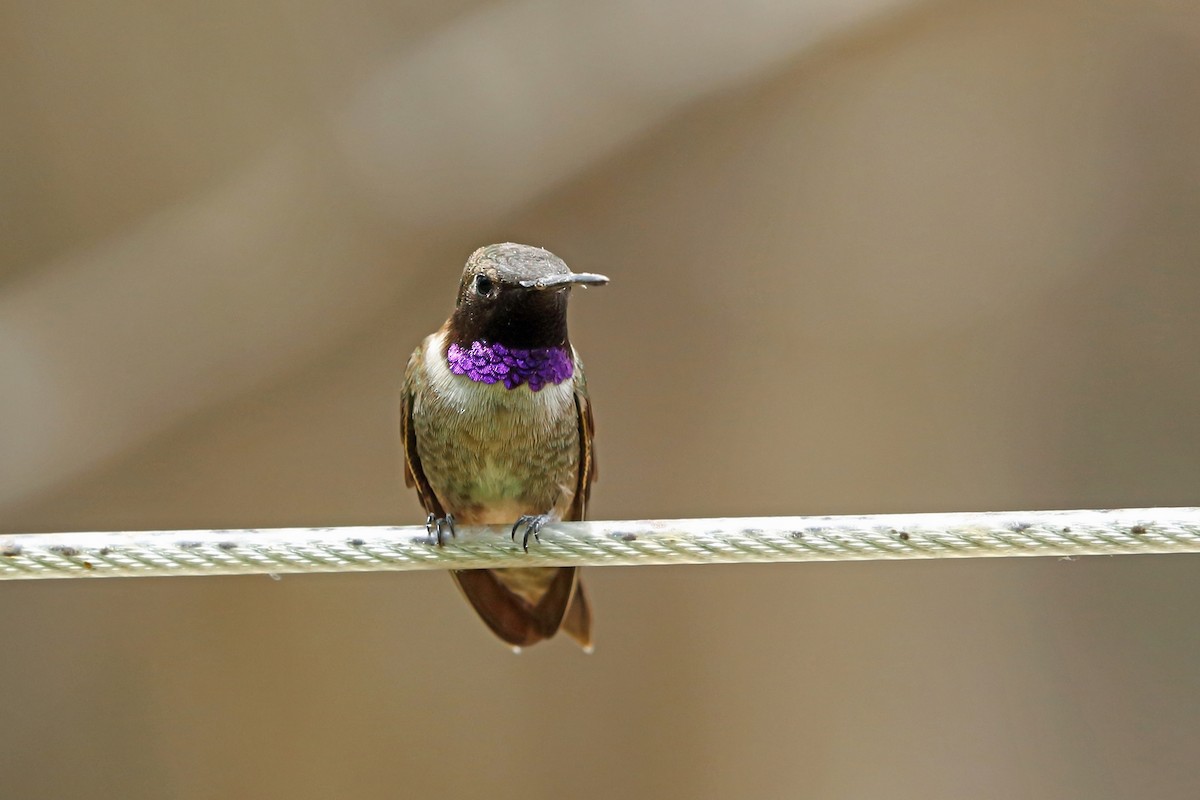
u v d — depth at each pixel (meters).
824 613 12.83
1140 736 12.78
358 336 13.48
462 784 12.71
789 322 13.70
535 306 7.06
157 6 12.89
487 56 13.01
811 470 13.48
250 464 13.41
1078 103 13.72
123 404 12.97
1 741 12.53
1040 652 12.89
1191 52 13.46
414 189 13.10
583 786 12.65
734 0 12.94
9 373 12.67
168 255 12.90
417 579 13.05
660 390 13.52
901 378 13.68
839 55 13.39
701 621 12.81
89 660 12.72
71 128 12.91
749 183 13.73
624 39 13.03
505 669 12.92
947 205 13.83
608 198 13.62
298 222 13.08
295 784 12.68
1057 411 13.62
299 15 13.01
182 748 12.67
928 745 12.70
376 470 13.48
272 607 12.87
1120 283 13.70
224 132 13.05
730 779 12.60
